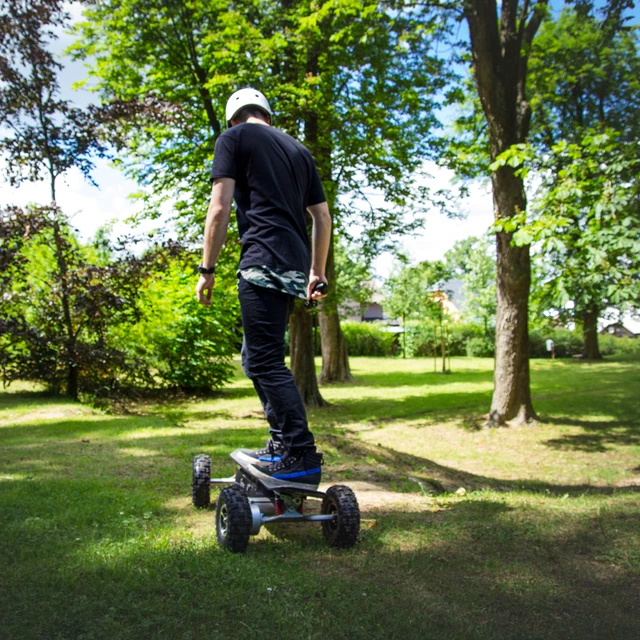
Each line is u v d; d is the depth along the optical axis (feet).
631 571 9.32
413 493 16.89
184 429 31.22
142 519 12.25
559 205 30.94
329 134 47.67
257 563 9.35
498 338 44.57
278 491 10.11
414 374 93.15
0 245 38.88
